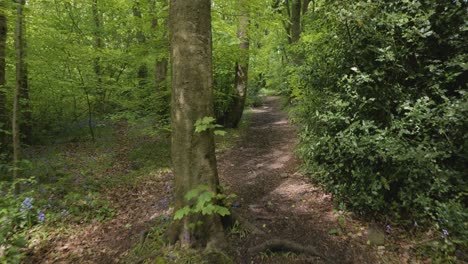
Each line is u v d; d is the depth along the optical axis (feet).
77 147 25.36
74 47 22.35
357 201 11.23
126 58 23.76
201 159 9.25
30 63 22.08
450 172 10.05
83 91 26.61
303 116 18.20
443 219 9.34
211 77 9.53
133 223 12.27
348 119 12.32
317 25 15.75
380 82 11.65
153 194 15.52
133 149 24.35
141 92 25.22
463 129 10.09
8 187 14.55
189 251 8.82
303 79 15.69
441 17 10.97
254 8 22.52
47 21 21.86
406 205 10.27
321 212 11.94
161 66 27.25
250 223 10.57
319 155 13.56
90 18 30.73
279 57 53.52
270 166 19.15
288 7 40.57
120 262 9.43
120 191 16.07
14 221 10.84
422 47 11.41
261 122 34.86
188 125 9.16
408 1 11.54
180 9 8.98
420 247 9.17
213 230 9.25
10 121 22.66
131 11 31.55
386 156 9.98
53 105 31.63
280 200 13.53
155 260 8.79
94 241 11.06
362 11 11.76
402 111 11.63
